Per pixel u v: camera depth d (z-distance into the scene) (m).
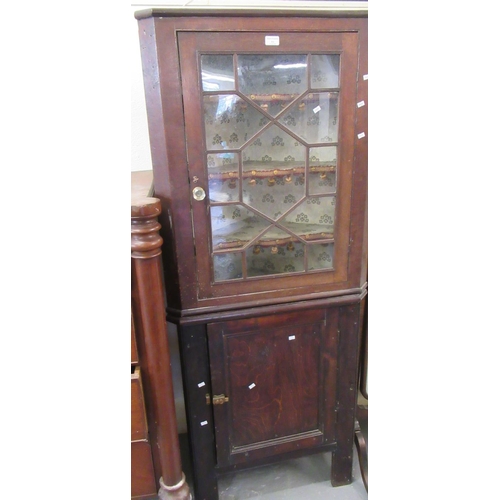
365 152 0.96
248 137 0.91
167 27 0.80
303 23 0.85
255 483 1.28
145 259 0.82
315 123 0.94
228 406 1.08
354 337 1.10
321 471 1.32
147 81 0.84
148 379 0.91
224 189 0.93
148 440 0.96
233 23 0.82
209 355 1.02
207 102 0.87
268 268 1.01
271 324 1.04
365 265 1.07
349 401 1.16
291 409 1.13
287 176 0.95
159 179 0.90
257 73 0.88
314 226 1.01
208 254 0.95
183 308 0.98
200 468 1.12
